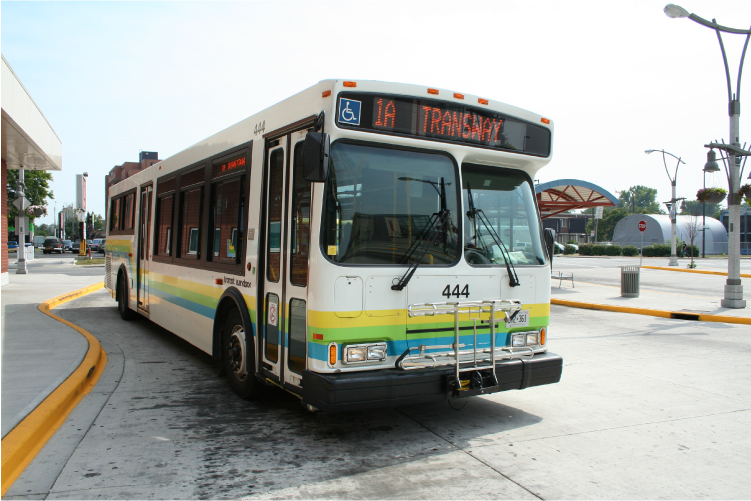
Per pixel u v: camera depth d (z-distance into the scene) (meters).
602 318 13.23
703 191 19.64
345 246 4.43
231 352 6.16
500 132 5.25
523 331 5.29
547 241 5.71
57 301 14.52
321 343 4.31
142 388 6.49
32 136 14.31
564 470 4.21
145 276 9.98
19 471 4.05
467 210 5.07
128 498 3.64
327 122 4.43
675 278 25.66
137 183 10.63
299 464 4.25
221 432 4.98
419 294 4.67
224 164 6.57
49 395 5.53
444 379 4.58
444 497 3.72
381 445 4.70
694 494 3.83
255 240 5.54
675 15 13.67
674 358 8.58
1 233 17.94
